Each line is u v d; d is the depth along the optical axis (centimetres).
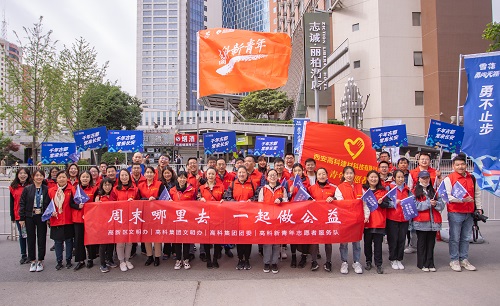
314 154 772
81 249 693
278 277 629
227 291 558
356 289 564
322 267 691
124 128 4716
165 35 12481
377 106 3334
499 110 690
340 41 3509
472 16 3209
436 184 784
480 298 522
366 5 3394
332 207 654
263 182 755
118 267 696
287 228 657
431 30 3247
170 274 649
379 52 3328
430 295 536
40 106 2406
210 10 13438
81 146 1002
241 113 5503
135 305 507
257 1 12975
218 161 805
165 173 796
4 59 2386
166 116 10869
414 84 3344
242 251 679
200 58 786
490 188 675
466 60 724
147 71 12419
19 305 511
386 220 679
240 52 780
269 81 777
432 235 661
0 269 687
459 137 891
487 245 823
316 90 1546
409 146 3266
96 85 2555
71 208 693
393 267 671
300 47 4434
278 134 4272
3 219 1216
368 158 766
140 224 675
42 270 680
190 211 675
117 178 726
